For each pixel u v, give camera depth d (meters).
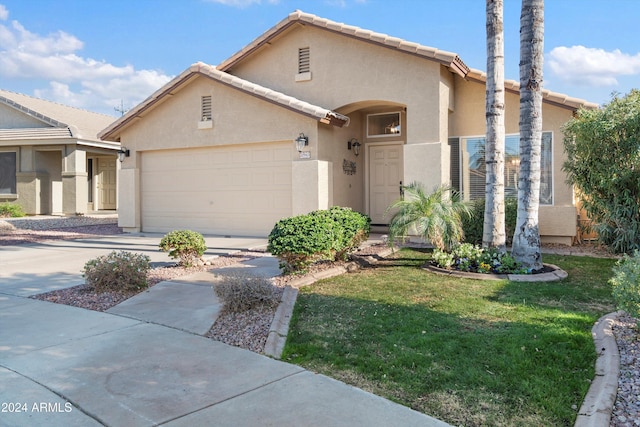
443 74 11.73
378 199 14.56
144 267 7.17
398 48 11.62
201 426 3.09
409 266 8.78
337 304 6.11
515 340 4.58
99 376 3.90
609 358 4.02
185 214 14.52
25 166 20.38
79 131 20.02
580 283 7.19
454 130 12.39
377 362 4.14
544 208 11.26
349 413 3.26
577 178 10.06
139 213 15.27
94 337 4.90
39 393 3.58
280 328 5.08
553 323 5.13
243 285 5.83
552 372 3.87
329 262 8.71
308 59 13.32
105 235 14.55
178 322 5.42
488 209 8.54
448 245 8.72
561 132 10.73
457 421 3.15
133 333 5.04
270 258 9.82
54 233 15.09
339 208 9.36
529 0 7.75
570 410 3.28
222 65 14.28
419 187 9.22
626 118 9.07
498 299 6.24
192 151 14.34
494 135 8.45
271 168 13.12
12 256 10.48
